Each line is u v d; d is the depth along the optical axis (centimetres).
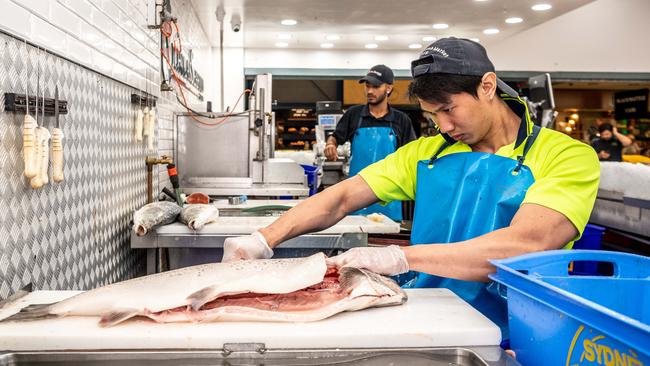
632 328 73
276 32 794
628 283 110
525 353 103
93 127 230
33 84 169
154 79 365
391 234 271
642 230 358
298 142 1176
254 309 121
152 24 364
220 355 107
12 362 106
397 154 192
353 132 508
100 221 241
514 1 607
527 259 117
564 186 142
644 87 1272
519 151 160
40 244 175
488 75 148
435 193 173
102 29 243
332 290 137
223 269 131
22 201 162
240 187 440
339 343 112
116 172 268
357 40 880
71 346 110
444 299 140
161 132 391
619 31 1014
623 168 376
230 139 446
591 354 83
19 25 158
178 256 267
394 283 135
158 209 254
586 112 1351
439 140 184
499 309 161
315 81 1258
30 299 140
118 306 118
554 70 1017
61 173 177
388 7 633
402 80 1016
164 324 118
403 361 107
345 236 254
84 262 219
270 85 442
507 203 157
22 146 163
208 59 814
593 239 323
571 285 108
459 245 138
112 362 106
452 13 670
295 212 176
